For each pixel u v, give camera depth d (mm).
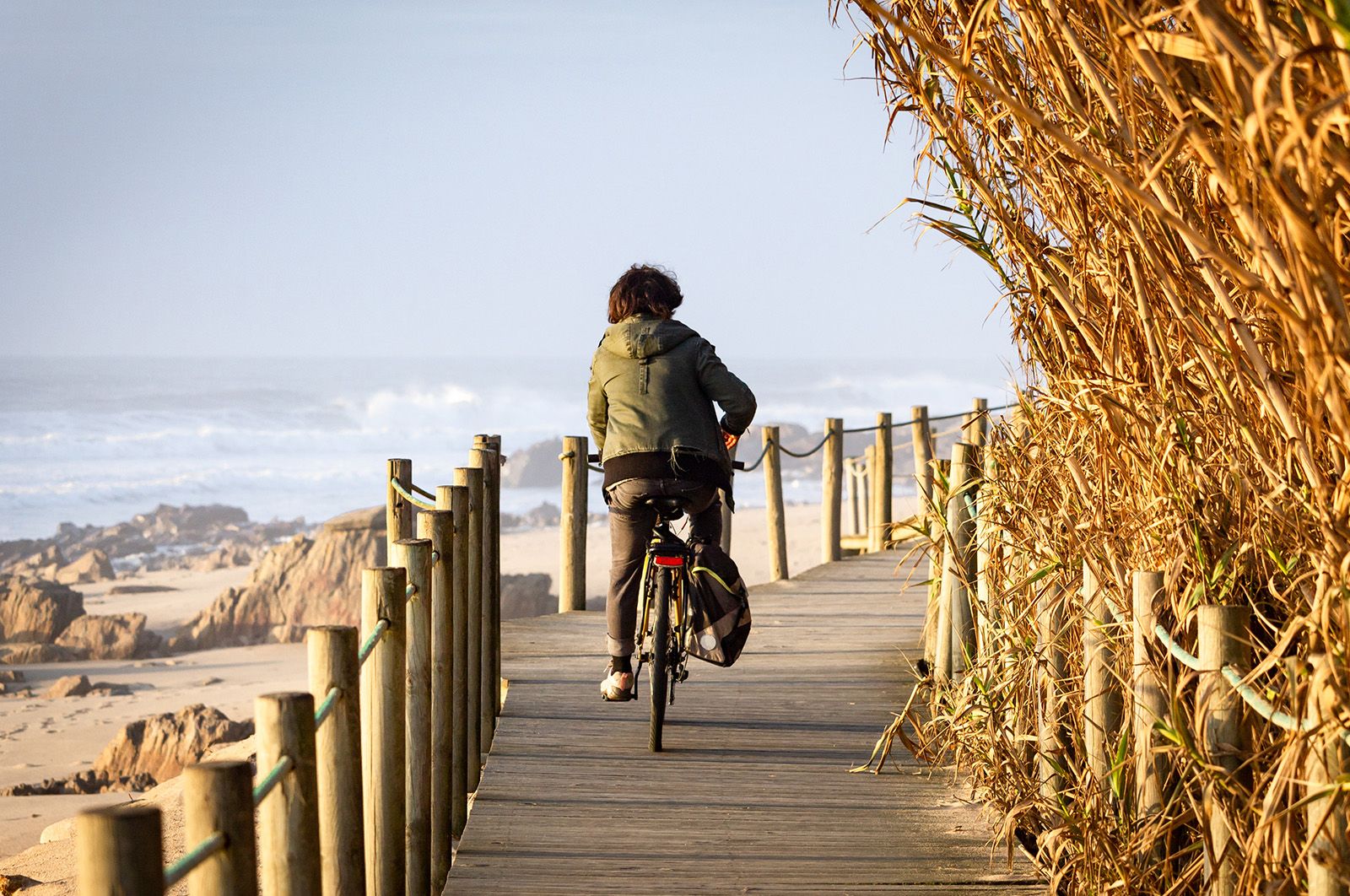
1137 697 5840
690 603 9914
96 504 94625
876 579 19578
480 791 8867
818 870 7461
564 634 14766
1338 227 3883
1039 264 6246
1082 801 6598
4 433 129375
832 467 22125
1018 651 7703
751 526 68562
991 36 5695
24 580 48688
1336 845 4191
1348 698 4105
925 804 8625
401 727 6301
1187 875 5422
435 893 7867
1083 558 6574
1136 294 5629
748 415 10008
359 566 48719
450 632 8070
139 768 25766
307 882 4469
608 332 10039
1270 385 4496
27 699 35312
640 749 9891
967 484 9086
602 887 7207
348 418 156000
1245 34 3895
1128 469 6070
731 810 8492
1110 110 4762
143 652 44781
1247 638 5035
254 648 45688
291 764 4438
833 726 10609
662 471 9586
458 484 9789
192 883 3797
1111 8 4270
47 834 14586
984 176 6465
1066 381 6531
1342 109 3453
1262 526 5219
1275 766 4758
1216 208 5023
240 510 88688
